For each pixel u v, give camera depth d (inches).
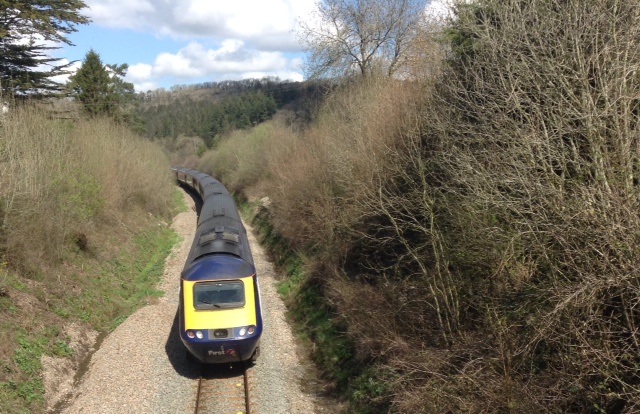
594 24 251.8
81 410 371.6
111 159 949.2
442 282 337.1
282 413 368.2
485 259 324.8
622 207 209.3
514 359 277.0
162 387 406.9
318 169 708.7
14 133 553.6
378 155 476.7
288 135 1125.1
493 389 265.6
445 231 387.9
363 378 386.3
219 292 438.6
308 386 425.1
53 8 901.2
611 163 242.4
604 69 240.7
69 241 643.5
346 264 580.7
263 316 581.0
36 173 577.9
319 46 1043.9
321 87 1162.0
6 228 515.8
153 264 823.7
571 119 245.6
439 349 330.6
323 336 494.3
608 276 217.8
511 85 269.9
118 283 674.8
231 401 386.6
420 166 360.2
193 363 456.4
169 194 1464.1
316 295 585.9
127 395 390.3
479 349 295.0
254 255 874.1
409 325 377.1
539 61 275.9
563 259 268.5
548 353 269.7
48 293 529.0
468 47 411.2
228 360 428.8
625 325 237.0
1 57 892.0
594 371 229.3
